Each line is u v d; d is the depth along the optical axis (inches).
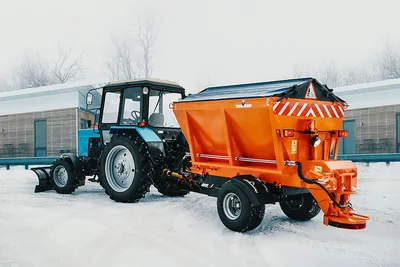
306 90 186.9
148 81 274.4
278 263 140.8
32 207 245.1
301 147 186.4
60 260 143.7
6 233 180.5
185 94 302.0
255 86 212.5
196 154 231.0
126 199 260.7
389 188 331.6
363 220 168.1
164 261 143.0
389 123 596.7
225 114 198.7
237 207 188.5
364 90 621.0
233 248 158.9
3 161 551.5
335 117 200.2
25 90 680.4
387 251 154.4
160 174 273.4
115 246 161.2
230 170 209.3
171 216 218.7
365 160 539.8
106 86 295.0
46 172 322.0
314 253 152.1
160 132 278.7
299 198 206.8
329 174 171.8
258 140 190.7
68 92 633.6
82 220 206.4
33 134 663.8
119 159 277.7
